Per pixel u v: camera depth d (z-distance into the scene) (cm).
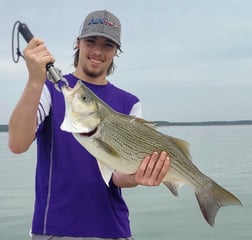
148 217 291
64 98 107
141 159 100
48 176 104
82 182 104
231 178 454
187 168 105
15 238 248
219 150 854
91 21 114
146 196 367
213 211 106
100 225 105
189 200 345
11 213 306
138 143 99
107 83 118
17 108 92
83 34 113
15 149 95
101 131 97
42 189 104
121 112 115
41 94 99
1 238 248
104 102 106
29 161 706
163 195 369
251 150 848
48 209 103
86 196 104
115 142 98
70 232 102
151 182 98
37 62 88
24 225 276
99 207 106
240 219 283
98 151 96
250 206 321
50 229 102
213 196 106
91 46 113
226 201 104
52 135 105
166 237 245
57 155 104
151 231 257
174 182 104
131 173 100
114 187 109
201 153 773
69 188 103
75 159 104
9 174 517
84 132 95
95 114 96
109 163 97
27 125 93
